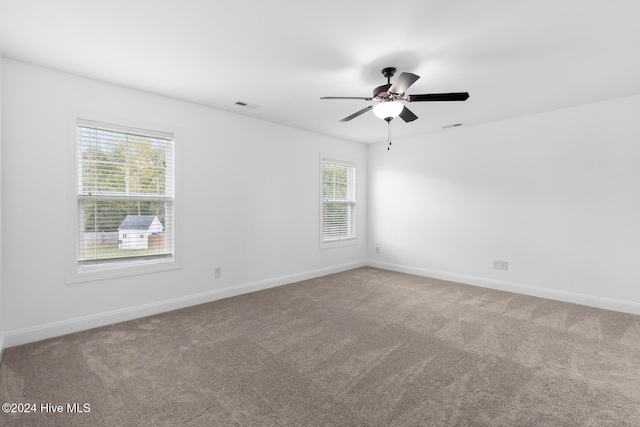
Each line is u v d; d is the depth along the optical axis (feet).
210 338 8.95
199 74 9.35
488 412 5.75
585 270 12.02
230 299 12.64
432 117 13.52
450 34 7.17
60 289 9.14
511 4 6.09
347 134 16.84
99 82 9.79
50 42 7.52
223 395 6.28
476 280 14.88
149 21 6.68
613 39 7.32
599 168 11.68
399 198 17.89
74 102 9.33
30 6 6.12
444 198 16.02
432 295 13.23
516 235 13.70
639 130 10.88
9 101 8.34
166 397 6.21
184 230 11.68
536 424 5.43
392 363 7.54
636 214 11.00
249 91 10.68
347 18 6.58
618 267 11.35
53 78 8.99
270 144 14.40
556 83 9.91
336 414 5.71
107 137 10.11
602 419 5.55
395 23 6.75
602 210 11.64
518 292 13.61
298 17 6.55
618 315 10.82
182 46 7.73
